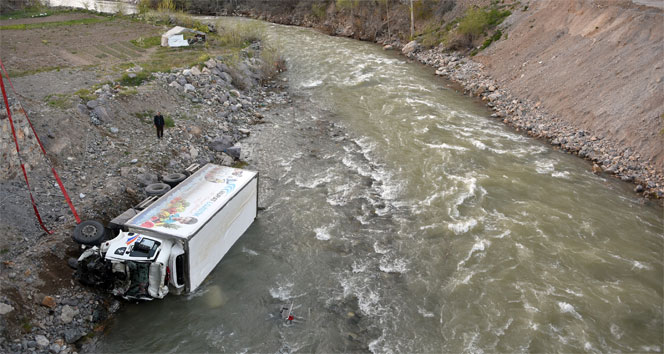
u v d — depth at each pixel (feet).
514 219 58.54
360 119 90.43
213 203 47.39
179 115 78.23
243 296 44.75
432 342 40.14
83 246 44.21
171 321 41.39
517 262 50.52
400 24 168.96
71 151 58.80
